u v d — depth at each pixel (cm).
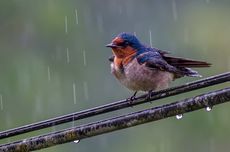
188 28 2077
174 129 1822
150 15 2067
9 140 1722
